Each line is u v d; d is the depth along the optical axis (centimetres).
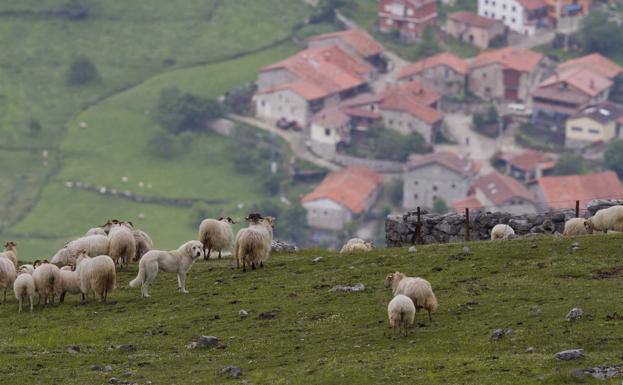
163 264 5359
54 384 4100
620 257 5147
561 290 4706
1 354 4512
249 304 5062
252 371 4156
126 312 5131
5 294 5566
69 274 5362
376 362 4041
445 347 4166
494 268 5194
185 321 4888
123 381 4100
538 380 3644
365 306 4819
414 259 5534
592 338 4038
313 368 4069
